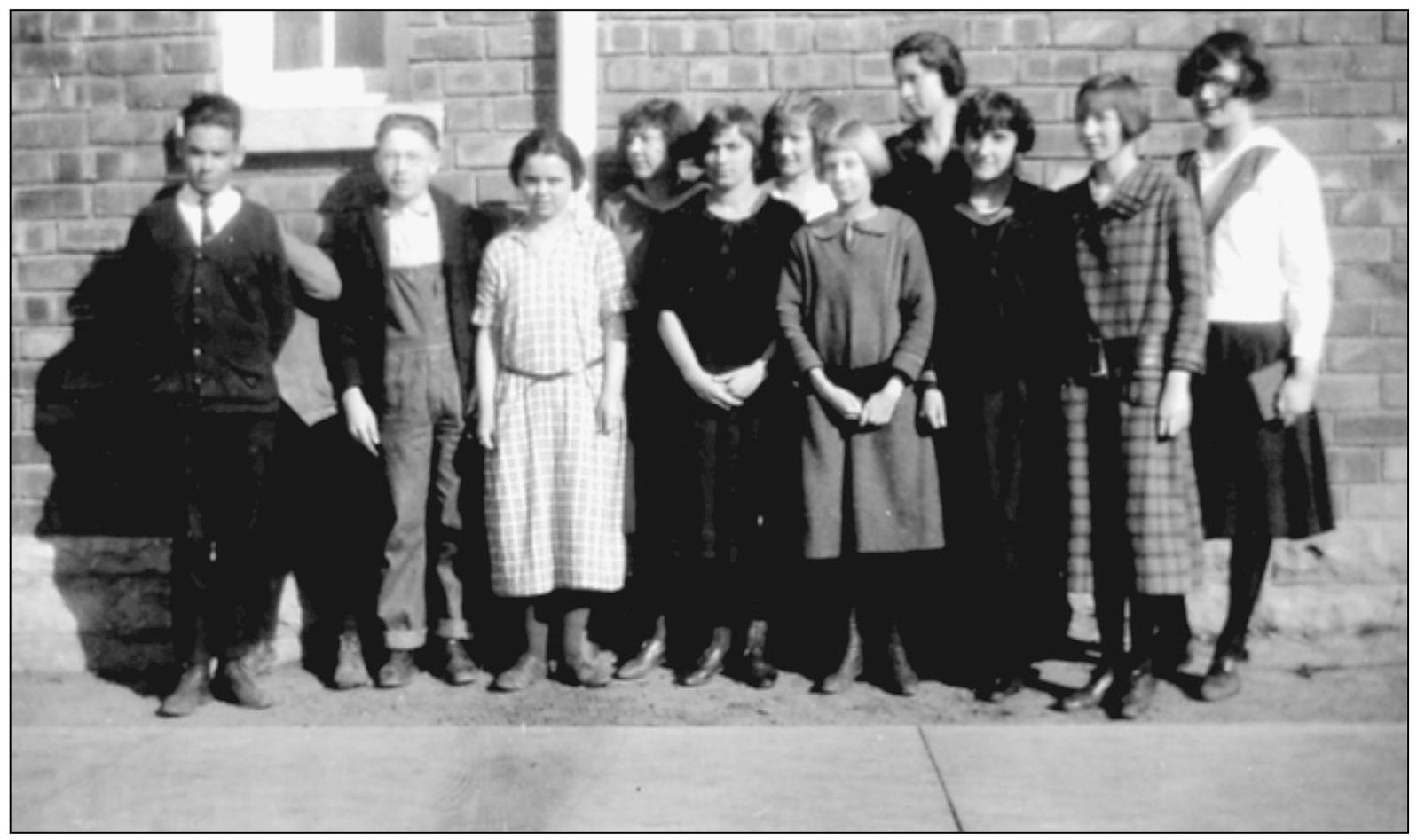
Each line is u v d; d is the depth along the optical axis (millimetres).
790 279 4859
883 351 4777
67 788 4227
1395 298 5363
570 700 4914
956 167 5000
